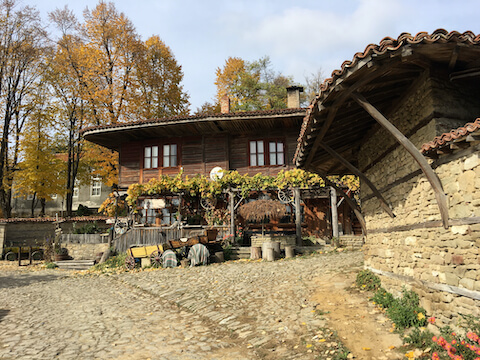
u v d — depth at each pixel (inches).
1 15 1034.1
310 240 676.1
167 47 1171.9
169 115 1094.4
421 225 238.4
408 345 208.1
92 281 531.8
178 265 580.7
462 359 165.6
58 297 426.0
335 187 372.2
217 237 666.2
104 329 291.1
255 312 308.3
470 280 190.2
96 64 997.2
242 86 1299.2
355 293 316.8
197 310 337.4
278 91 1322.6
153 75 1066.1
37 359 229.0
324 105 244.2
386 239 297.9
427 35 185.8
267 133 749.9
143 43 1091.3
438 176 215.8
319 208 757.9
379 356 202.7
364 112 290.5
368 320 253.0
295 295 340.2
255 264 536.1
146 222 776.9
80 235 783.7
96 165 994.1
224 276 462.3
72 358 230.1
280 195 685.3
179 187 701.9
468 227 191.2
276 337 249.1
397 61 204.2
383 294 286.4
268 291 367.9
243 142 756.0
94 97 969.5
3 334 284.4
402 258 267.3
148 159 785.6
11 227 860.6
